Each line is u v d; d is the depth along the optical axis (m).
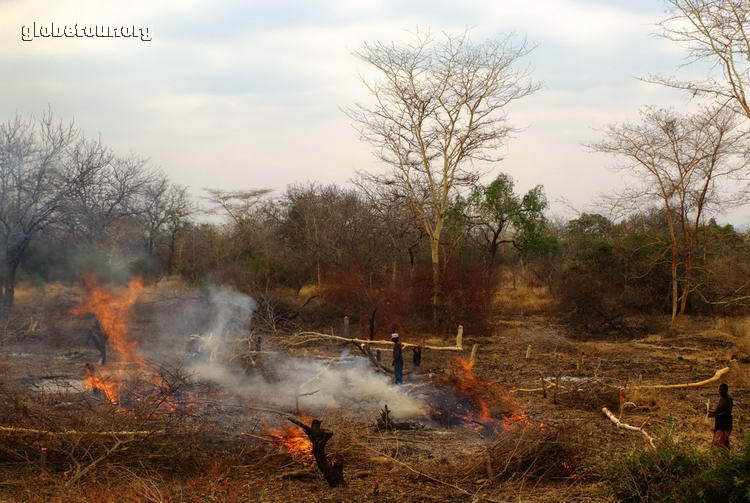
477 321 33.06
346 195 51.72
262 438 11.59
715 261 38.69
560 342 29.36
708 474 7.48
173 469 10.08
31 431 10.30
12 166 30.77
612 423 14.05
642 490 8.15
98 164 33.69
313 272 44.53
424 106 37.06
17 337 25.36
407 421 14.16
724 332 32.38
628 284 41.31
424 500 9.05
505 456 10.26
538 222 41.09
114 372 18.67
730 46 19.97
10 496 8.52
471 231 43.47
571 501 8.79
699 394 18.27
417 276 36.16
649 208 38.00
